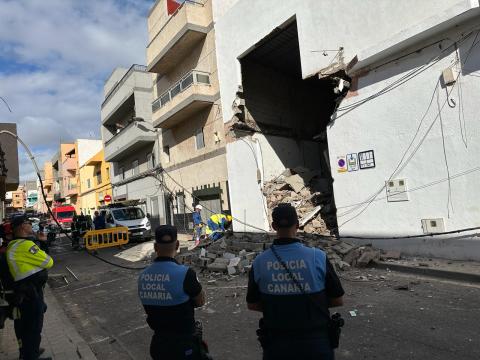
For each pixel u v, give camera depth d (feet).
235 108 49.01
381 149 30.66
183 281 8.84
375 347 14.79
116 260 47.75
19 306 13.78
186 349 8.63
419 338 15.16
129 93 81.97
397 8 29.09
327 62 34.94
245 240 41.73
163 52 62.80
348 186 33.40
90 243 55.88
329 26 34.60
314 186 48.91
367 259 27.91
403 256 28.84
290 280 7.51
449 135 26.35
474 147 25.07
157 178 76.33
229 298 24.16
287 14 39.70
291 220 8.09
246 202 47.91
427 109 27.53
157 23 70.23
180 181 67.82
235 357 15.34
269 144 52.70
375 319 17.70
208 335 18.08
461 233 25.88
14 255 13.89
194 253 38.93
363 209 32.19
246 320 19.72
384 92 30.25
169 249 9.38
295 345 7.23
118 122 106.32
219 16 54.19
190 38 58.23
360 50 32.12
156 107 68.03
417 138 28.19
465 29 25.11
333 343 7.48
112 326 21.24
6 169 33.73
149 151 81.51
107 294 29.40
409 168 28.81
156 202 77.77
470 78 25.04
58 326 20.75
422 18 27.53
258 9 44.04
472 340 14.49
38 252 14.29
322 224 42.50
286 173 49.85
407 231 29.07
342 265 27.96
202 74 56.54
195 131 62.44
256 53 51.26
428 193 27.71
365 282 24.29
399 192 29.48
